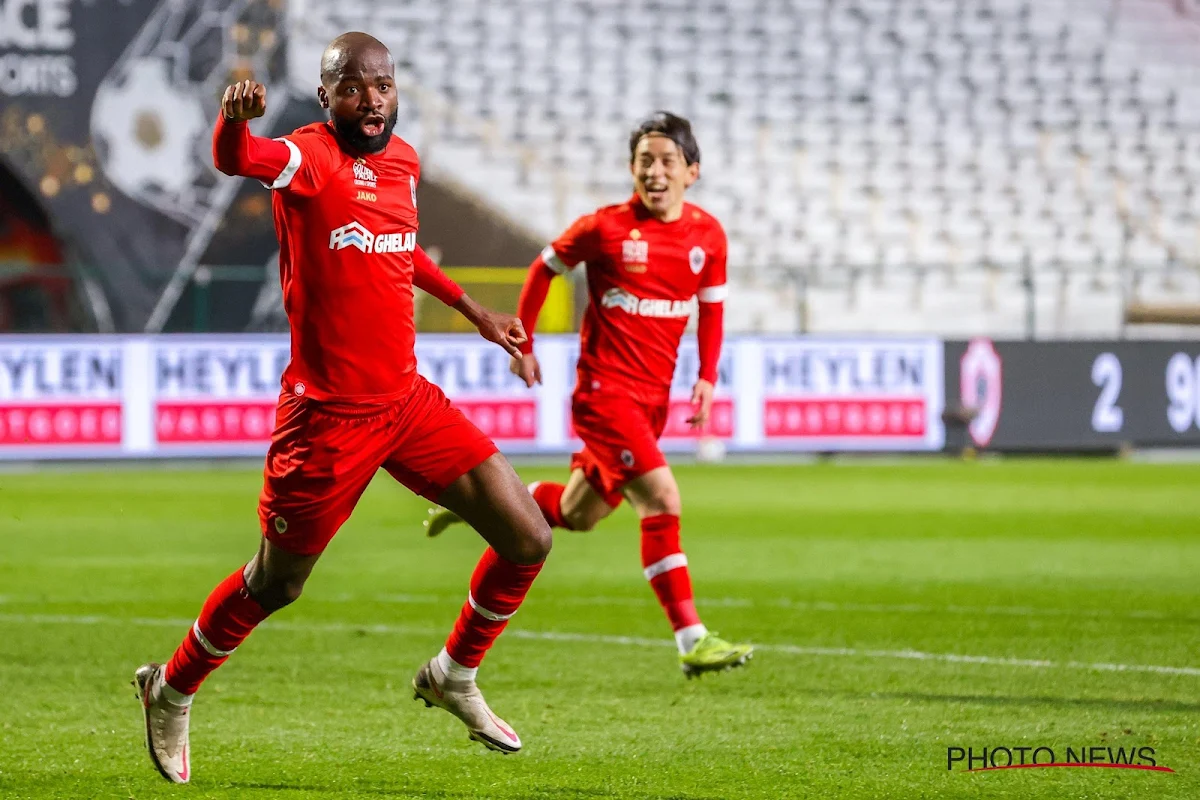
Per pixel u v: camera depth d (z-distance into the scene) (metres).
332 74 14.28
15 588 30.44
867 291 80.81
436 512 23.20
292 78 75.75
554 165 82.50
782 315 79.50
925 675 21.22
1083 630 25.27
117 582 31.36
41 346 60.91
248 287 73.19
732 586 30.78
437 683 15.82
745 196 83.75
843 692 20.06
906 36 89.75
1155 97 90.44
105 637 24.58
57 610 27.58
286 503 14.71
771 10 89.00
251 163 13.66
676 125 21.23
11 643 23.97
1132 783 15.13
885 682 20.73
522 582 15.52
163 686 14.98
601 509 22.38
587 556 36.09
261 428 63.25
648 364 21.47
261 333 70.19
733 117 86.19
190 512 46.12
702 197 83.44
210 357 62.69
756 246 81.81
